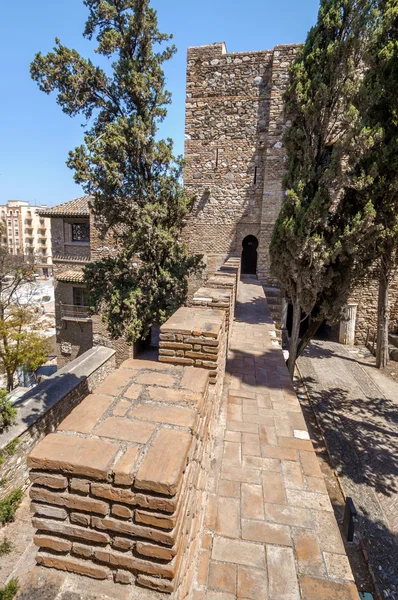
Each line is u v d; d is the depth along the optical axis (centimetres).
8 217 6022
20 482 741
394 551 538
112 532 142
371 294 1443
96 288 991
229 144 1419
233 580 190
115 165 830
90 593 142
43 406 834
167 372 232
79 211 1520
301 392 1062
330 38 846
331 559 206
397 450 796
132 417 175
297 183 902
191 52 1392
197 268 1052
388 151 833
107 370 1244
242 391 444
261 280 1432
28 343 1488
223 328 425
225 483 271
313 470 291
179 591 150
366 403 1005
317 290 941
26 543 609
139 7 815
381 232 919
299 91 869
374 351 1402
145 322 1000
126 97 891
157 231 902
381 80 859
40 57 806
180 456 145
